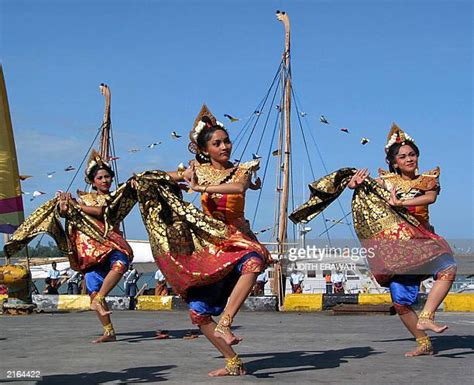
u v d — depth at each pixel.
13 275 14.11
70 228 9.27
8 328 11.12
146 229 6.30
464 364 6.73
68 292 18.83
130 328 11.05
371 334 9.66
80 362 7.09
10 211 6.65
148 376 6.18
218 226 6.04
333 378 6.00
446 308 14.58
